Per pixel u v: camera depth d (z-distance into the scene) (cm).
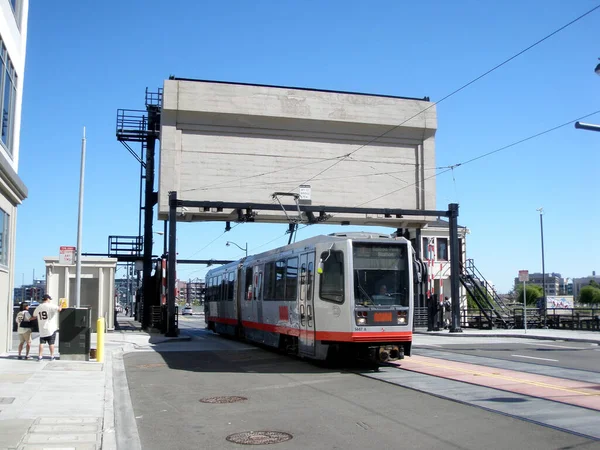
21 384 1272
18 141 1973
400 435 816
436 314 3444
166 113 3194
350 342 1482
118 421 953
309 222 3198
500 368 1494
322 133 3406
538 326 3541
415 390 1174
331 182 3391
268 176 3303
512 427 843
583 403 1008
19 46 1959
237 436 838
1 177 1656
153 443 812
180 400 1142
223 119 3269
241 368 1634
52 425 879
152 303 3831
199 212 3180
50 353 1805
